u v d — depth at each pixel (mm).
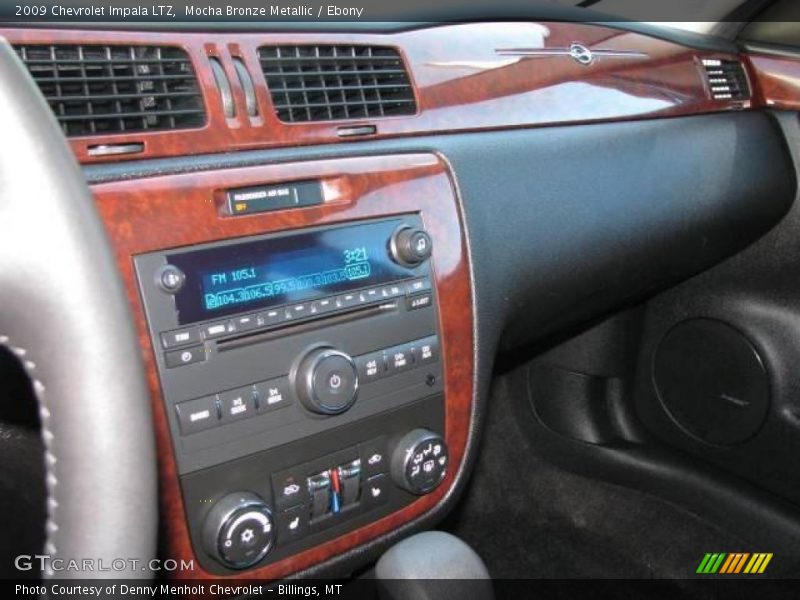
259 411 984
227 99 1036
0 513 1080
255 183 1001
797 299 1769
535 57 1418
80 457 603
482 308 1230
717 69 1737
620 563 1842
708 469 1888
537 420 2066
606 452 1960
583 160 1426
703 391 1905
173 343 925
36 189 578
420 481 1133
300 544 1067
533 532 1944
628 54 1582
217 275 957
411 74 1227
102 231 609
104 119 953
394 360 1104
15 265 581
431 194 1163
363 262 1074
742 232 1768
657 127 1576
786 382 1775
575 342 1960
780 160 1803
